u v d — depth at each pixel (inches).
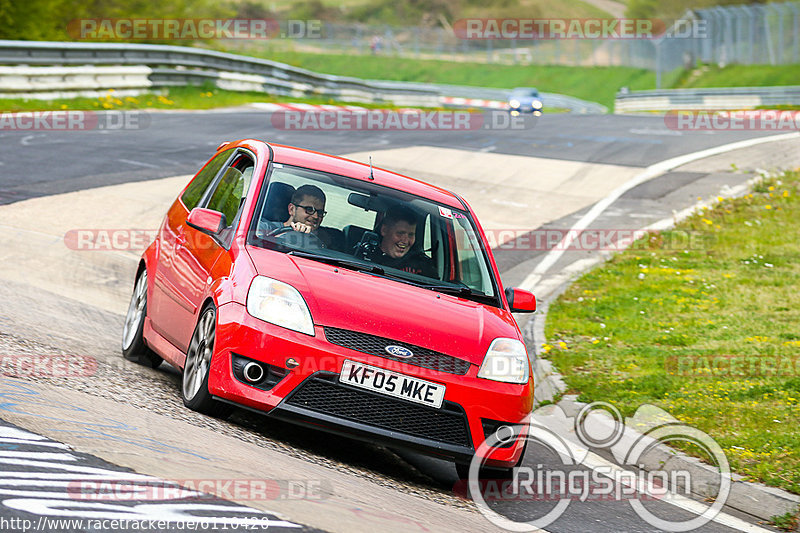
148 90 3941.9
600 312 1579.7
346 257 832.3
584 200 2551.7
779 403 1117.1
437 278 858.8
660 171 2997.0
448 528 602.5
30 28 4746.6
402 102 6274.6
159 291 920.9
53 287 1262.3
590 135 3917.3
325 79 5280.5
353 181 906.1
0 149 2262.6
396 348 732.7
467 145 3356.3
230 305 743.1
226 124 3351.4
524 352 798.5
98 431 611.8
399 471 788.6
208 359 750.5
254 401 717.9
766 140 3725.4
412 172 2711.6
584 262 1940.2
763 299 1663.4
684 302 1636.3
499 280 903.7
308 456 722.2
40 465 520.4
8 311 1038.4
